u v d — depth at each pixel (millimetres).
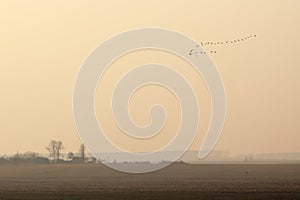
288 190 198500
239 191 194125
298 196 169375
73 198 171000
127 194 184125
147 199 165750
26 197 175500
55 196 178500
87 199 168125
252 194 177500
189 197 170000
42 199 168500
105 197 174125
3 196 179125
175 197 170625
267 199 160250
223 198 165375
